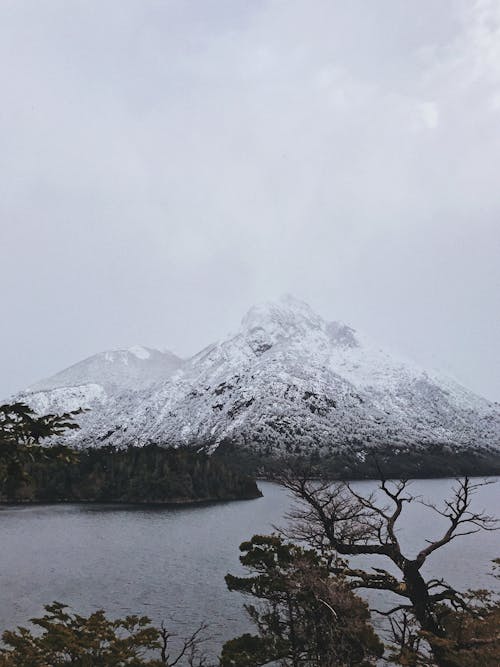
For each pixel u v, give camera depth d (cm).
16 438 1136
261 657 2556
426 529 10769
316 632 2334
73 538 10912
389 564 6744
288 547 2741
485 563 7075
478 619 2142
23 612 5378
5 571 7556
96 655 2220
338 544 2572
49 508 17412
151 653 4022
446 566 6906
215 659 3878
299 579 2439
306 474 2698
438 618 2331
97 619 2452
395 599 5178
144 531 11925
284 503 18750
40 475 19600
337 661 2158
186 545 9869
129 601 5828
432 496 19612
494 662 1873
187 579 6944
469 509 14762
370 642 2198
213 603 5709
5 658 2105
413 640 2223
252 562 2670
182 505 18425
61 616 2430
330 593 2269
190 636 4538
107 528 12544
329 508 2655
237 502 19488
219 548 9500
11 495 19088
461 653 1944
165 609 5481
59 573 7381
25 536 11250
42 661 2098
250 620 4994
